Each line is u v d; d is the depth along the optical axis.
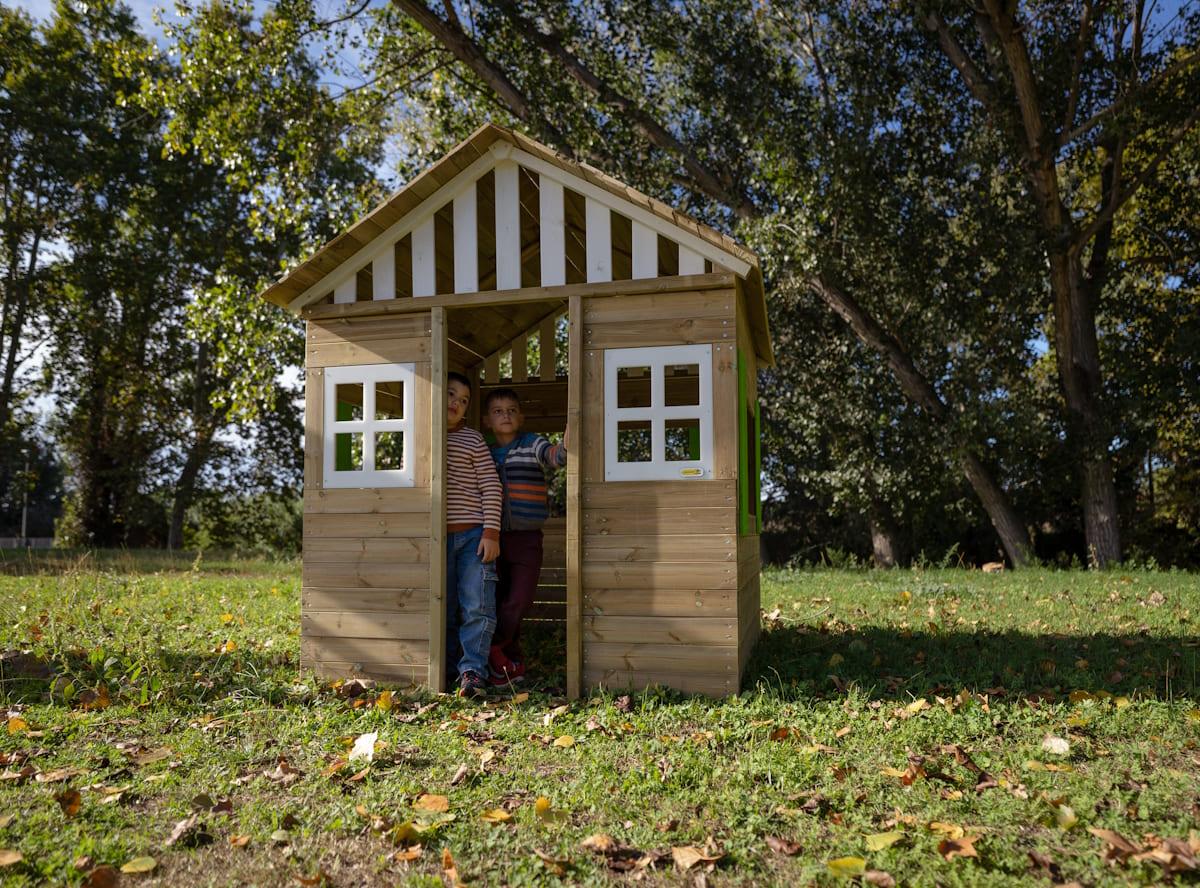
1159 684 4.96
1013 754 3.78
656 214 4.96
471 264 5.21
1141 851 2.80
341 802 3.26
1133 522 21.61
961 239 17.42
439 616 5.05
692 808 3.23
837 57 16.80
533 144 5.00
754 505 6.37
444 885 2.66
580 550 4.96
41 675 5.19
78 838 2.93
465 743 3.98
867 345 18.23
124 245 26.81
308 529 5.31
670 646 4.85
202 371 28.28
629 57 17.39
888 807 3.26
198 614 7.56
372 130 17.39
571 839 2.96
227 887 2.64
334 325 5.39
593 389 5.04
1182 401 19.47
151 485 28.55
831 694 4.79
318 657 5.23
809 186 15.27
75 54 25.55
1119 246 21.23
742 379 5.27
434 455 5.12
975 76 16.48
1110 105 16.12
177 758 3.76
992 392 17.08
